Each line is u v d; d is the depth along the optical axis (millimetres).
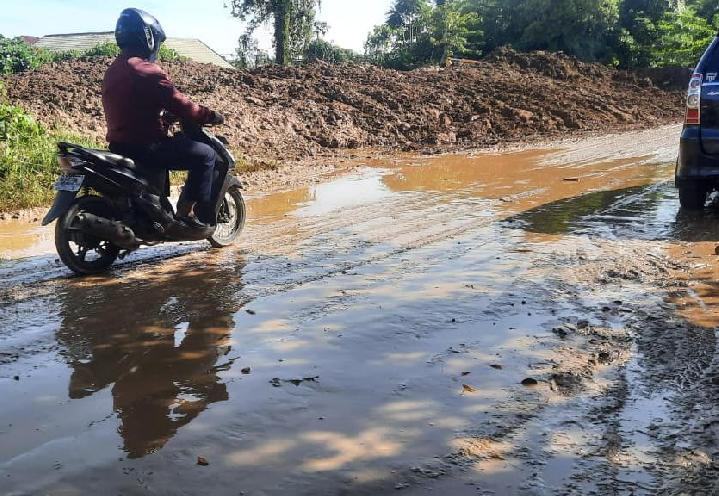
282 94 16953
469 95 19094
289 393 3154
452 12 37750
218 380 3324
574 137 15305
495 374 3291
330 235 6410
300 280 4977
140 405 3080
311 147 14062
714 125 6441
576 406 2949
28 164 9297
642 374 3234
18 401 3139
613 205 7344
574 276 4809
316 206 7953
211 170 5762
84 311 4414
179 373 3426
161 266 5539
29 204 8359
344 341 3768
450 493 2348
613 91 23625
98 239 5355
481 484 2398
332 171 10938
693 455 2537
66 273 5398
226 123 13922
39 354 3705
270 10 32250
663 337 3654
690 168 6582
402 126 15992
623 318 3965
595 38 36156
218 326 4078
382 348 3656
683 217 6609
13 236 6848
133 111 5379
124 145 5457
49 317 4309
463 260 5344
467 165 11273
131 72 5340
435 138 15133
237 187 6246
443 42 37469
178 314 4316
